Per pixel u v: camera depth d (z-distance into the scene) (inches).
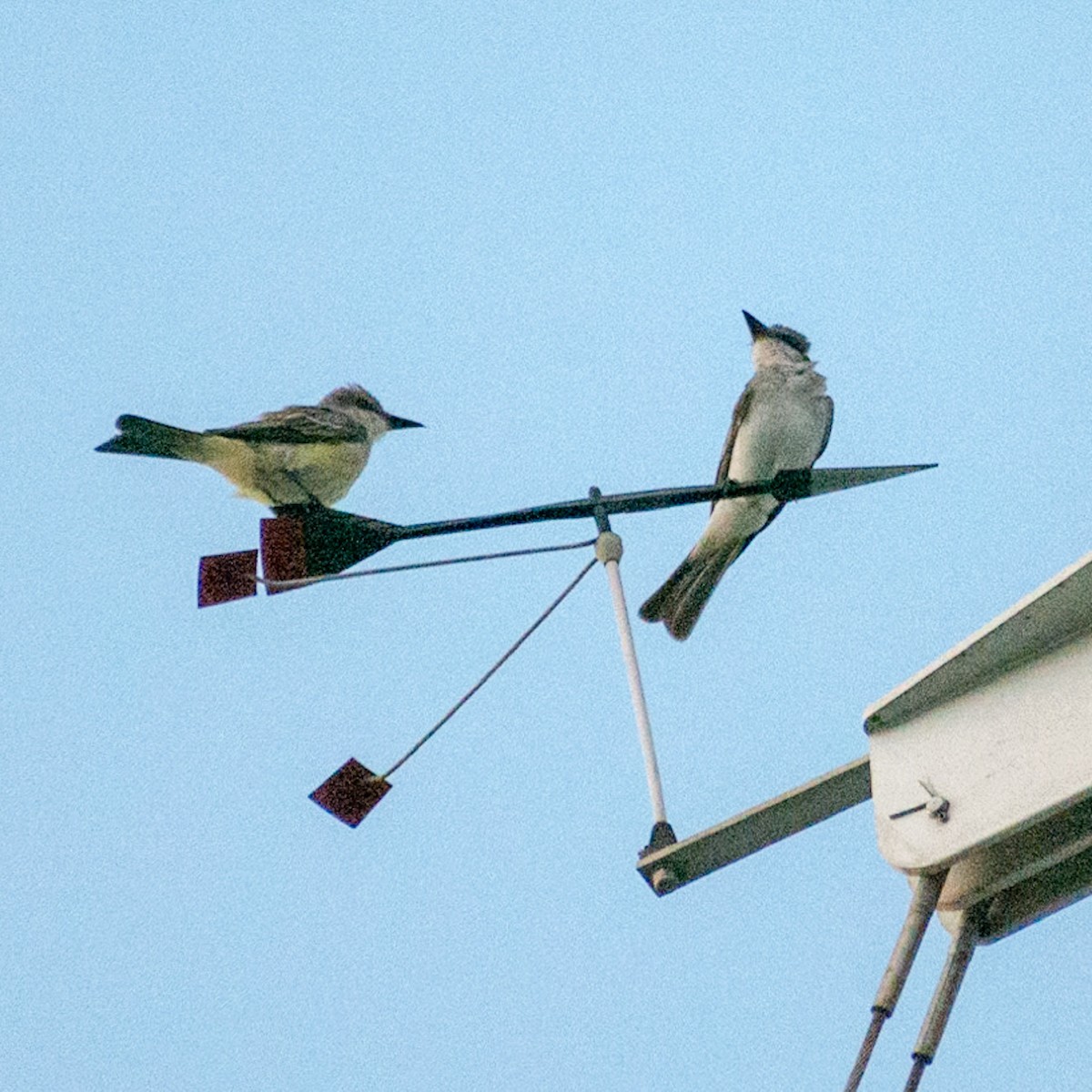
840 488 347.3
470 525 337.7
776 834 270.7
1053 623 248.8
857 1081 227.3
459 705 325.1
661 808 285.7
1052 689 245.6
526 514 335.0
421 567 332.5
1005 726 246.1
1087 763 233.1
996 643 250.1
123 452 470.6
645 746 294.5
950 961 246.5
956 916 254.2
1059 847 239.9
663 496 338.0
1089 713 239.3
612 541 324.8
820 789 267.0
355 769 330.6
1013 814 234.1
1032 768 238.1
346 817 327.3
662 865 273.1
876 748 257.6
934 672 252.8
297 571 339.3
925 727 254.7
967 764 245.3
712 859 272.5
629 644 309.4
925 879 244.1
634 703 300.4
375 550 338.3
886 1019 232.5
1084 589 244.7
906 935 239.0
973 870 249.1
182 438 480.4
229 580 339.3
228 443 494.6
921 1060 235.8
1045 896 250.4
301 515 344.2
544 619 326.0
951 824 240.2
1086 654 246.2
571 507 333.7
